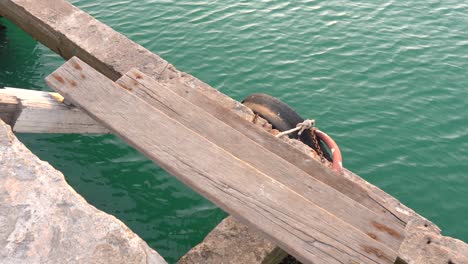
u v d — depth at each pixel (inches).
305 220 136.5
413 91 374.9
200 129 172.2
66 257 120.0
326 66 399.9
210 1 503.2
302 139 250.7
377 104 360.2
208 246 168.6
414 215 196.5
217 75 382.3
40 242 122.6
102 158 275.9
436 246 177.0
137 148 156.3
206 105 200.1
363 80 385.1
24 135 283.6
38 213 129.6
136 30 437.7
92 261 120.0
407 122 343.9
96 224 129.3
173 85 209.9
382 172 302.8
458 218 271.7
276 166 161.0
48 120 203.6
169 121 161.5
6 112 197.6
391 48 428.1
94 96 171.6
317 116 346.9
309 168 175.0
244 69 391.2
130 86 187.9
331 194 154.1
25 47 407.2
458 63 408.5
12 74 365.1
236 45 421.7
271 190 142.3
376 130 335.9
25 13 289.4
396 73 394.3
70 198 135.8
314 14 484.7
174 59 398.3
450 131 336.2
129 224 234.4
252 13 480.4
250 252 166.4
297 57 410.0
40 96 204.4
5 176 138.6
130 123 161.5
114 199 248.7
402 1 524.7
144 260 123.4
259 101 264.5
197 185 144.3
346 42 434.6
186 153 151.8
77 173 262.7
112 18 458.0
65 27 275.3
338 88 374.6
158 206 247.0
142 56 255.8
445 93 372.8
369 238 134.7
